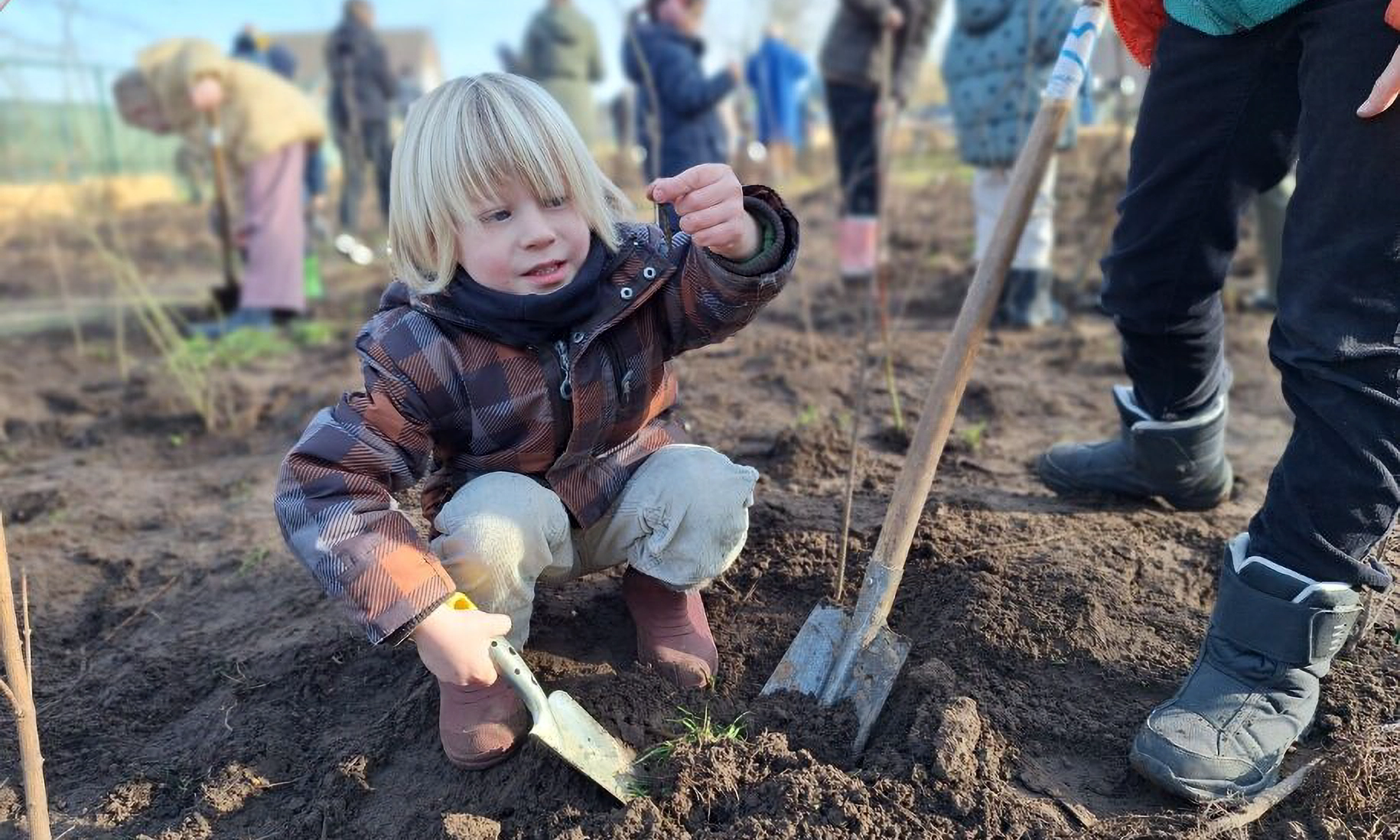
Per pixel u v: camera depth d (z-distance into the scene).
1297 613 1.62
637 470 1.88
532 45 7.46
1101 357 3.95
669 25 5.57
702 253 1.70
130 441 3.70
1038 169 1.77
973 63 4.32
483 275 1.66
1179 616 2.02
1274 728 1.65
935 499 2.54
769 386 3.69
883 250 3.11
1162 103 1.87
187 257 8.98
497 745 1.75
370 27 8.55
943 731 1.68
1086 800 1.65
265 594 2.43
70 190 6.35
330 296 6.66
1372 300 1.54
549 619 2.13
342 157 8.78
